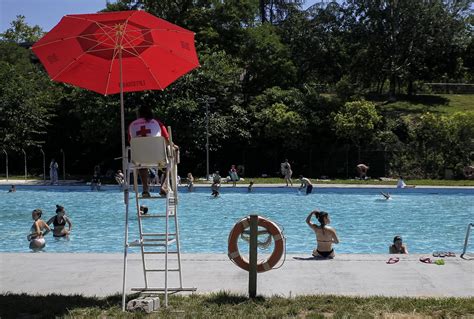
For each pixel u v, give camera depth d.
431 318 6.31
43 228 15.55
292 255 10.55
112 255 10.45
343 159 40.12
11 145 39.59
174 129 38.12
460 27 52.53
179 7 47.72
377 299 7.07
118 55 7.58
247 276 8.72
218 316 6.45
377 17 51.72
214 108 41.16
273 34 48.62
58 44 7.28
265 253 13.60
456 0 52.25
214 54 41.94
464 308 6.60
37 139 43.41
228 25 48.41
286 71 47.09
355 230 18.61
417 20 51.16
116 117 37.59
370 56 52.44
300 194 30.05
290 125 39.31
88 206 25.22
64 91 43.88
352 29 52.97
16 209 24.47
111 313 6.61
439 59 55.03
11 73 42.19
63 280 8.54
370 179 36.91
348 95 43.38
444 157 38.41
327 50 54.00
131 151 7.06
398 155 39.22
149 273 8.98
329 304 6.87
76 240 16.72
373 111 38.59
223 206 24.98
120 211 23.41
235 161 42.16
